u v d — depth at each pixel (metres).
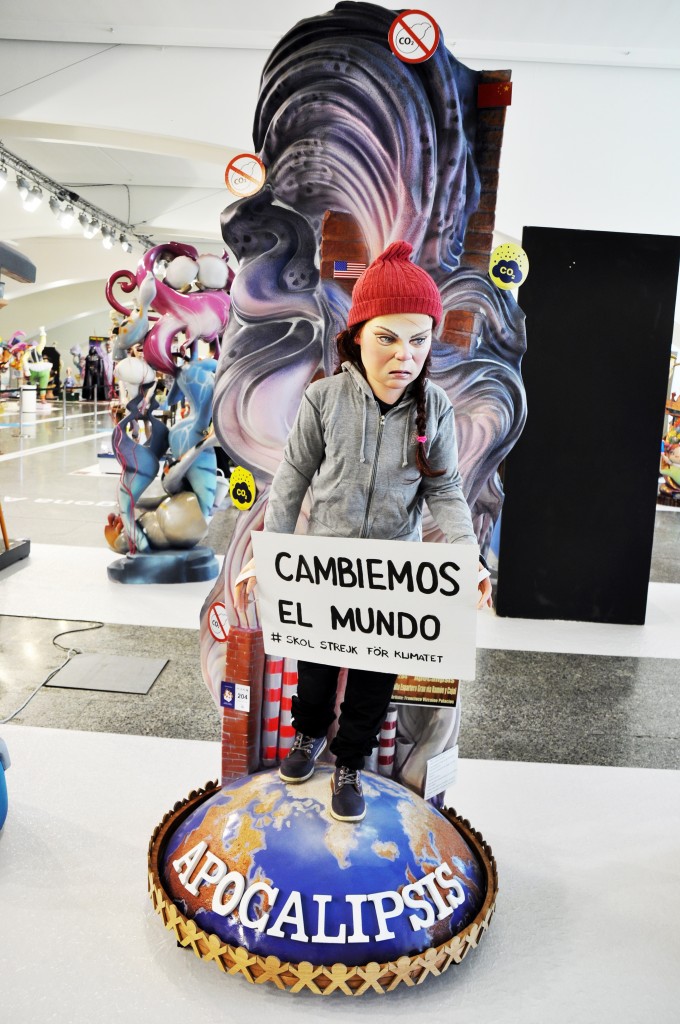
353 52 1.92
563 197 6.64
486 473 2.13
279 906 1.59
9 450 11.61
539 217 6.68
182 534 5.03
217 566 5.14
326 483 1.67
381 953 1.56
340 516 1.66
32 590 4.62
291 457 1.71
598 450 4.48
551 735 2.99
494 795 2.48
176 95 6.65
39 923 1.75
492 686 3.51
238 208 2.03
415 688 1.98
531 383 4.41
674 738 3.01
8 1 6.17
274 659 1.99
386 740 2.04
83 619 4.12
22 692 3.13
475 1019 1.54
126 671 3.39
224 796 1.88
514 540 4.57
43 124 6.82
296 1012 1.54
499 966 1.69
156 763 2.55
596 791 2.54
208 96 6.64
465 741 2.90
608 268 4.34
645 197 6.61
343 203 2.00
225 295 4.96
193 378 4.93
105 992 1.56
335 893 1.60
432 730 2.05
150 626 4.05
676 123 6.48
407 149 1.96
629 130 6.51
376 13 1.89
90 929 1.74
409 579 1.53
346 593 1.59
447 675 1.55
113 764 2.54
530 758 2.78
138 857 2.02
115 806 2.27
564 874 2.05
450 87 1.92
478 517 2.16
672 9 5.84
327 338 2.06
